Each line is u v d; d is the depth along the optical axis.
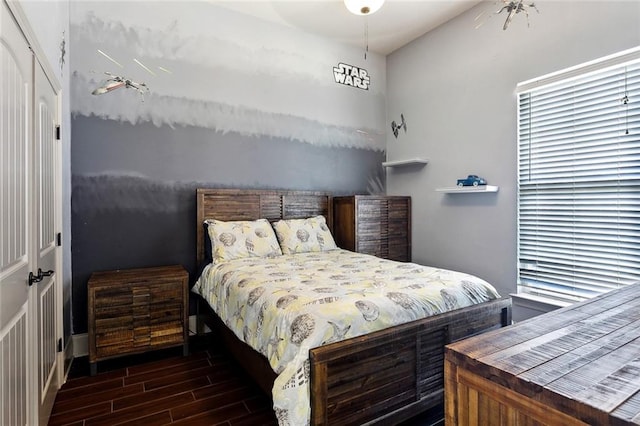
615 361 0.82
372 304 1.77
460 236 3.54
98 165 2.83
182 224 3.19
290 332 1.62
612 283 2.45
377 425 1.68
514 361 0.82
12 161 1.29
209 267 2.90
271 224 3.51
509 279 3.07
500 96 3.12
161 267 2.99
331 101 4.08
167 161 3.11
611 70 2.43
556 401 0.68
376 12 3.45
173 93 3.13
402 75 4.25
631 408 0.62
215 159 3.34
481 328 2.12
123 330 2.51
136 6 2.97
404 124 4.23
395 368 1.75
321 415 1.50
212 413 1.96
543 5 2.77
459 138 3.53
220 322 2.59
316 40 3.95
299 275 2.34
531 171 2.94
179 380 2.34
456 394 0.89
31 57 1.54
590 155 2.56
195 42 3.23
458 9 3.42
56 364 2.13
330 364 1.54
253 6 3.35
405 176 4.23
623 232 2.39
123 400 2.09
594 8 2.45
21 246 1.39
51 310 1.99
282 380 1.49
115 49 2.88
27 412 1.45
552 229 2.80
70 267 2.69
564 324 1.07
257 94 3.57
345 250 3.62
